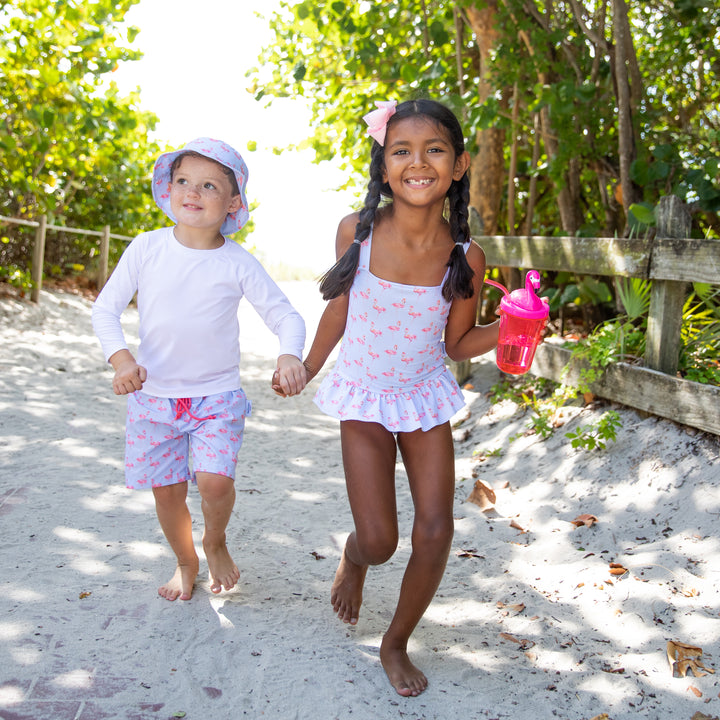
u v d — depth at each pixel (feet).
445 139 8.07
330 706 7.63
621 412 14.48
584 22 20.62
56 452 14.92
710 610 9.32
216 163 8.94
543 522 12.39
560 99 20.15
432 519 8.18
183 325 9.02
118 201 41.65
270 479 14.75
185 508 9.62
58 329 29.50
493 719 7.59
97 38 28.78
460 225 8.54
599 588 10.07
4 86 30.45
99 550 10.77
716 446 12.25
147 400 9.25
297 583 10.36
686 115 22.98
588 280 20.75
